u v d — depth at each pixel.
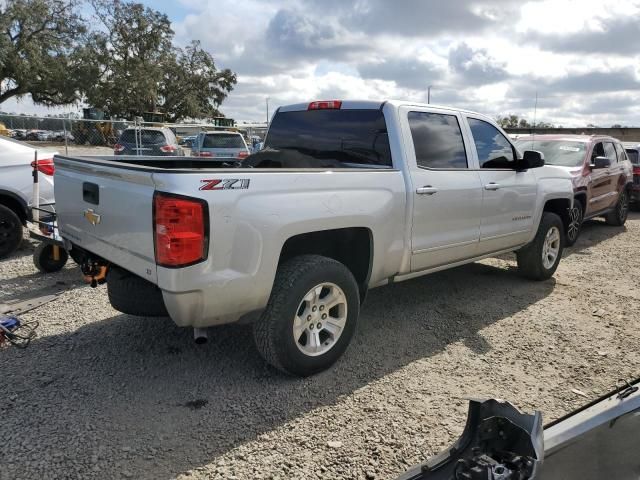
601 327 4.92
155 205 3.01
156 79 52.97
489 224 5.18
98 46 46.66
